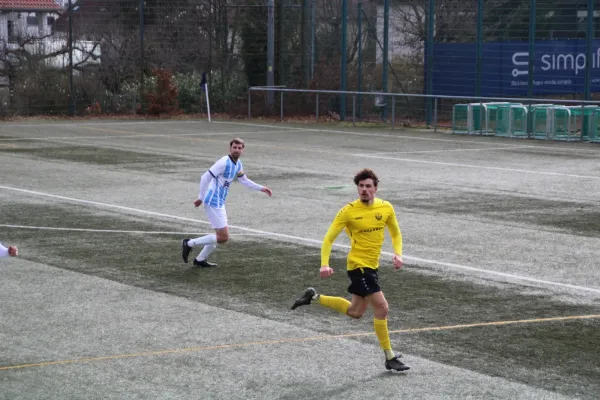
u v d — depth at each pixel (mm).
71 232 21250
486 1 54656
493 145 42000
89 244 19938
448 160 35875
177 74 58438
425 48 53281
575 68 50938
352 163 34750
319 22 56875
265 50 57750
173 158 35781
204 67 58406
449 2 54625
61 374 11633
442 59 53031
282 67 56906
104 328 13711
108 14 57406
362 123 52156
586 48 48375
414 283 16625
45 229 21578
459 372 11742
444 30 54719
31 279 16781
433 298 15562
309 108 55781
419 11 57312
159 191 27469
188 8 58156
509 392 10992
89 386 11195
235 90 57938
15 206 24812
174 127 49938
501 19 54719
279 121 54219
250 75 58125
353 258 11992
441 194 27219
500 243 20219
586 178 30891
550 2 54000
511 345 12891
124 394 10914
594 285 16516
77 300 15344
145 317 14344
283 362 12156
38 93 55156
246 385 11250
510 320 14195
